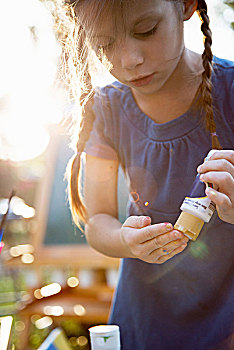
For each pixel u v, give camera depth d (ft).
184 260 3.55
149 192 3.69
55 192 8.50
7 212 2.95
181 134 3.48
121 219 7.61
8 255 7.87
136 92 3.64
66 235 8.00
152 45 2.81
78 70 3.37
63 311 6.32
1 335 2.91
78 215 3.87
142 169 3.71
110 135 3.90
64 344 2.96
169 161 3.55
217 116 3.34
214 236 3.43
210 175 2.63
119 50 2.84
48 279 8.54
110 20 2.71
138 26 2.71
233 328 3.35
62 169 8.67
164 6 2.73
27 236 8.83
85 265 7.57
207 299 3.50
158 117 3.57
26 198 8.58
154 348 3.62
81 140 3.83
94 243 3.82
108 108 3.84
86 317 6.26
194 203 2.79
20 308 6.43
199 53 3.53
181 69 3.32
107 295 6.88
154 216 3.69
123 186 7.75
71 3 2.95
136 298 3.74
